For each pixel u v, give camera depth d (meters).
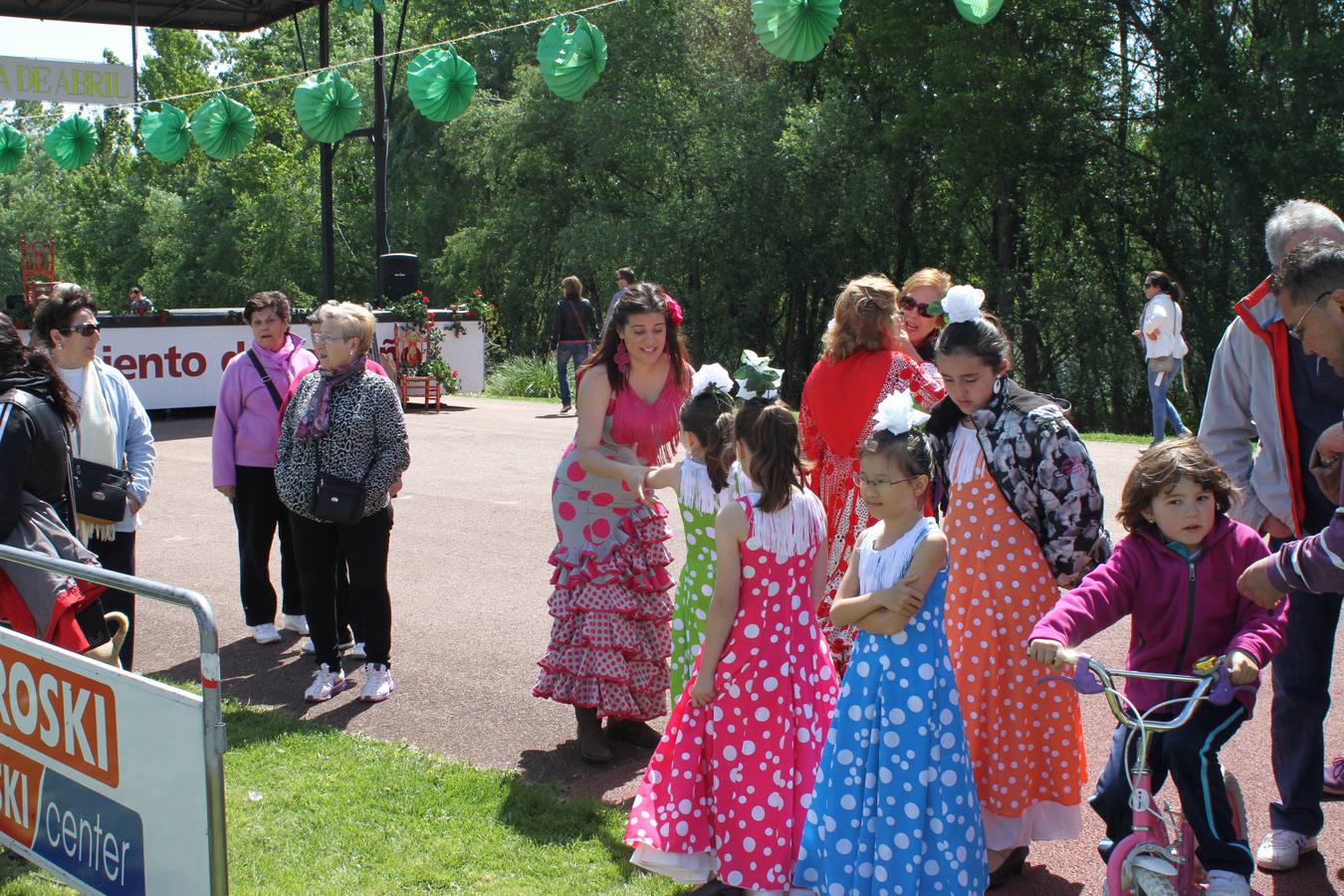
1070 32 23.53
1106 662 5.46
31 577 4.02
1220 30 21.91
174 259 45.94
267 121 42.88
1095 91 24.25
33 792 3.51
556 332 15.48
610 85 29.14
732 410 3.93
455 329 18.33
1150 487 3.09
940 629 3.20
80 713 3.27
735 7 28.58
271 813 4.17
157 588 2.98
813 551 3.55
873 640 3.24
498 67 35.56
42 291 14.05
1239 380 3.64
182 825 2.96
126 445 5.22
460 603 6.85
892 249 28.41
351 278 42.69
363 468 5.07
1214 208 23.52
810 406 4.70
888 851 3.15
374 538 5.23
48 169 62.03
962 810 3.17
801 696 3.52
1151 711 2.93
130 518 5.19
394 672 5.71
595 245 28.56
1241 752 4.43
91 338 4.98
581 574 4.61
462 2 35.22
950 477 3.64
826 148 25.92
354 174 41.28
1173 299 11.61
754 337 29.55
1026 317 25.47
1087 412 26.02
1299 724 3.58
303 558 5.28
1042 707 3.51
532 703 5.29
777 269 27.41
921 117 24.17
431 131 35.31
